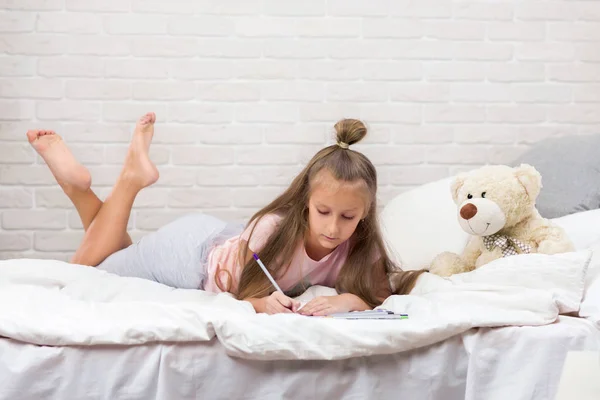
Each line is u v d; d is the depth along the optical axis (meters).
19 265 2.05
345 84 3.11
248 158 3.10
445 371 1.67
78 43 3.02
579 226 2.26
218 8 3.05
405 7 3.11
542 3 3.15
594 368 1.10
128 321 1.66
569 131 3.19
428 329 1.64
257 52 3.07
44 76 3.02
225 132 3.08
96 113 3.04
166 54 3.04
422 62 3.12
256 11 3.06
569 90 3.18
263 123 3.09
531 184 2.03
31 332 1.63
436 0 3.11
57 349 1.63
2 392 1.62
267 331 1.61
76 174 2.48
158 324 1.63
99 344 1.63
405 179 3.15
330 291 2.14
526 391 1.64
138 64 3.04
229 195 3.10
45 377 1.63
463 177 2.11
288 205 2.14
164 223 3.08
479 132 3.16
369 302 2.13
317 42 3.09
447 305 1.80
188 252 2.23
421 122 3.14
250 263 2.09
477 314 1.69
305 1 3.07
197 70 3.06
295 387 1.64
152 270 2.28
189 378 1.63
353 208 1.97
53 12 3.00
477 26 3.13
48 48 3.01
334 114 3.11
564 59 3.17
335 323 1.64
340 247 2.17
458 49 3.13
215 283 2.15
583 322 1.73
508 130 3.17
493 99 3.16
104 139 3.05
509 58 3.15
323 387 1.64
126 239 2.56
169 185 3.08
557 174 2.70
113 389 1.63
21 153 3.03
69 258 3.07
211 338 1.64
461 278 1.97
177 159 3.08
